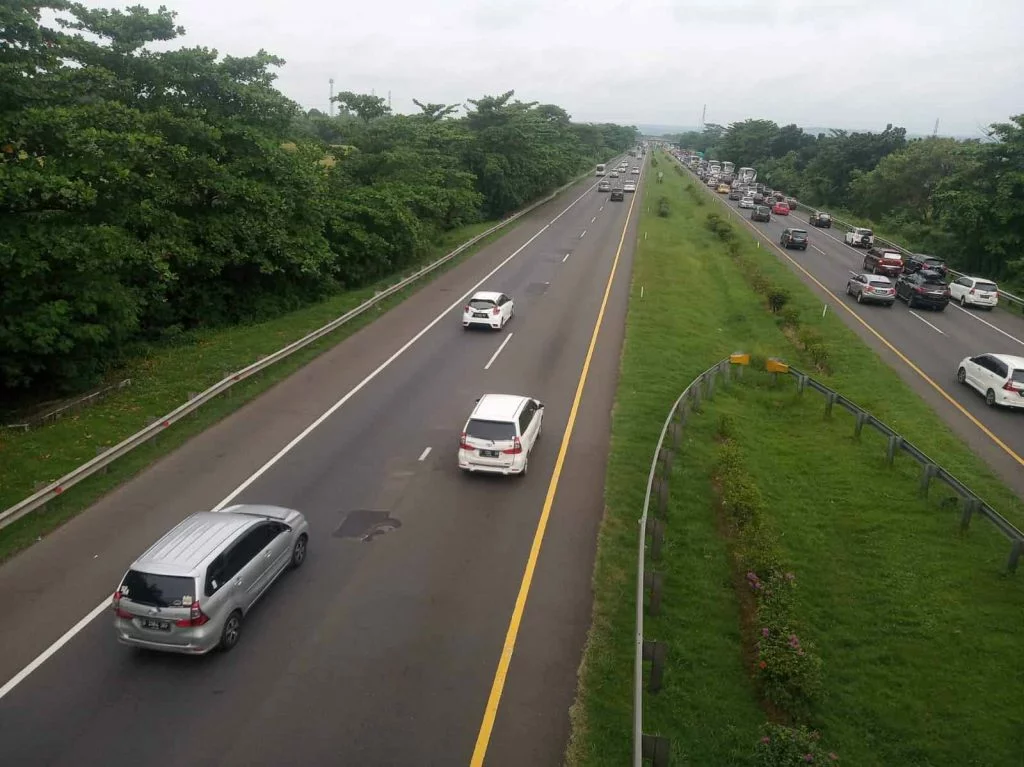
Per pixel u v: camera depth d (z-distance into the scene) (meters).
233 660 11.12
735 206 90.12
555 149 83.44
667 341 30.16
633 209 75.81
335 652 11.37
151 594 10.70
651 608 12.77
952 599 14.34
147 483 16.73
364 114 45.41
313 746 9.55
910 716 11.34
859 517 17.45
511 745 9.70
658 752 8.85
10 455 17.38
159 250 24.45
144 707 10.12
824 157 99.75
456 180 55.25
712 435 21.38
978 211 47.44
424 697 10.49
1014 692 11.91
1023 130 47.28
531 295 37.25
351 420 20.73
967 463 20.50
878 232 70.31
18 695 10.28
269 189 29.64
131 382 22.69
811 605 14.03
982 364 26.50
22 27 19.81
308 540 14.50
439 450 18.92
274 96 30.42
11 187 18.20
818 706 11.29
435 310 33.62
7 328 19.78
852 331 34.41
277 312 32.00
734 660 12.00
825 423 23.36
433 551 14.29
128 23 26.92
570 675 11.05
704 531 15.79
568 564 13.98
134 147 21.22
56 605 12.34
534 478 17.52
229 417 20.77
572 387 24.02
